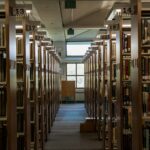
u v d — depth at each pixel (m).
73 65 20.27
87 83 14.49
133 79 4.25
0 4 4.29
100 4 11.37
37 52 6.66
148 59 3.97
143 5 4.07
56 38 18.33
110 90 6.08
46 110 8.48
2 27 3.95
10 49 3.99
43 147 7.21
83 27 14.02
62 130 10.15
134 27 4.14
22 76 5.17
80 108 17.19
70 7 9.20
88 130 9.77
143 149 3.92
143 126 3.93
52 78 11.37
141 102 3.93
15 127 4.37
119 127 5.23
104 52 7.06
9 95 3.92
